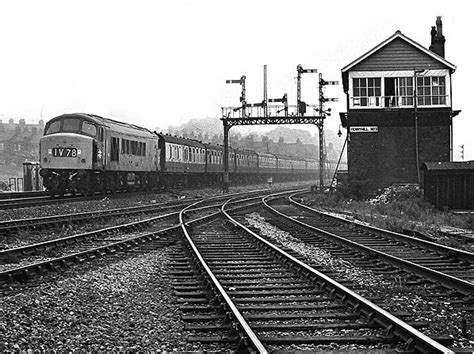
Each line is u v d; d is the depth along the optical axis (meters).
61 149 28.88
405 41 34.56
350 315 7.47
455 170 24.89
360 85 34.84
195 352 6.05
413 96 34.53
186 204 32.66
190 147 50.25
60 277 10.40
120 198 32.50
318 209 30.02
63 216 19.77
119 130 32.88
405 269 11.23
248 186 65.75
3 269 11.00
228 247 15.03
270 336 6.62
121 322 7.43
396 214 24.20
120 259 12.90
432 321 7.36
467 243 15.77
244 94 46.53
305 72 45.81
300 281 10.02
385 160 34.53
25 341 6.44
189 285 9.92
